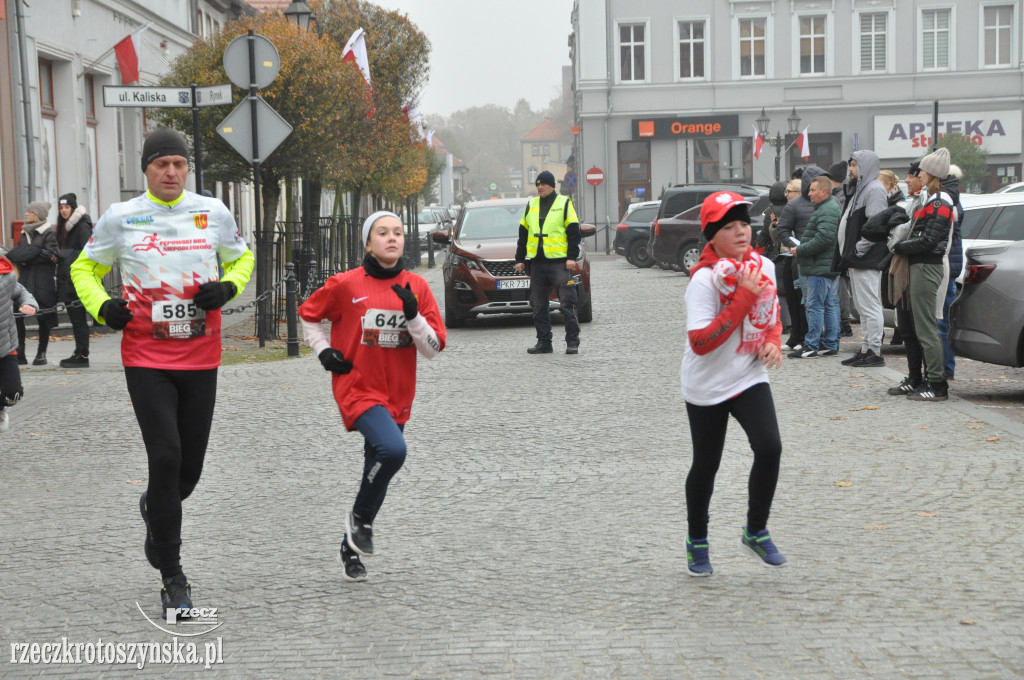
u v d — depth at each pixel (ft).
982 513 35.45
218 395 64.39
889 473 41.04
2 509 39.58
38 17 116.26
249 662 25.02
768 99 269.85
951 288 58.49
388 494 40.52
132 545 34.88
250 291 153.58
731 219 28.17
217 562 32.81
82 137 128.88
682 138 272.92
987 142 266.57
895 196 71.00
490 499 39.45
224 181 118.21
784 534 33.96
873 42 266.98
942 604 27.35
